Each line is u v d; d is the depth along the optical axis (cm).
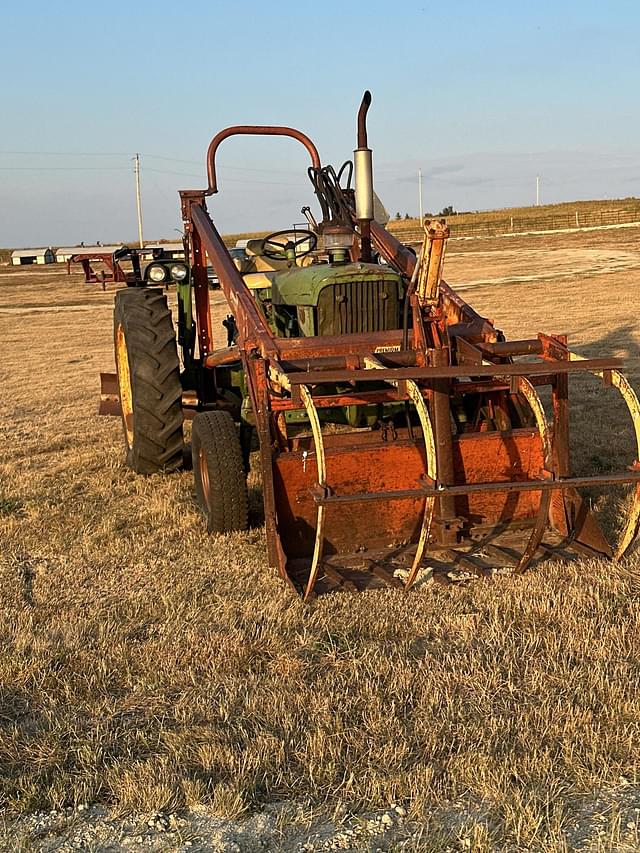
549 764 278
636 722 302
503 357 505
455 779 275
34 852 254
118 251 796
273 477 449
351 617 399
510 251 4306
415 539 480
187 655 367
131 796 273
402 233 5906
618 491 568
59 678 353
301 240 689
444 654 356
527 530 497
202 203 673
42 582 461
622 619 383
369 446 461
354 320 516
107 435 877
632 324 1602
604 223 5616
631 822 254
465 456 478
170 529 544
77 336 2128
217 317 2230
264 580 448
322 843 252
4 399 1186
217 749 293
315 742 295
